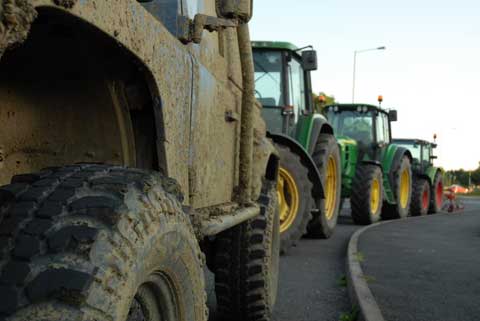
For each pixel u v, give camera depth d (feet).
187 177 9.04
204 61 10.38
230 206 11.46
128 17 6.80
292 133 31.71
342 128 51.01
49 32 6.50
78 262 5.26
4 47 4.83
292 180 27.68
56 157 7.82
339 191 35.94
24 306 5.01
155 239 6.25
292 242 27.43
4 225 5.57
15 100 7.36
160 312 7.23
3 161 7.48
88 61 7.07
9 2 4.77
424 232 38.14
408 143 65.62
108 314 5.29
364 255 26.32
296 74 33.22
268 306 14.38
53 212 5.60
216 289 14.15
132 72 7.72
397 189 52.19
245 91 12.00
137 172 6.66
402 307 16.71
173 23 8.95
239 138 12.56
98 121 7.72
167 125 8.00
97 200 5.78
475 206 95.86
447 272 22.44
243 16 9.73
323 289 20.33
